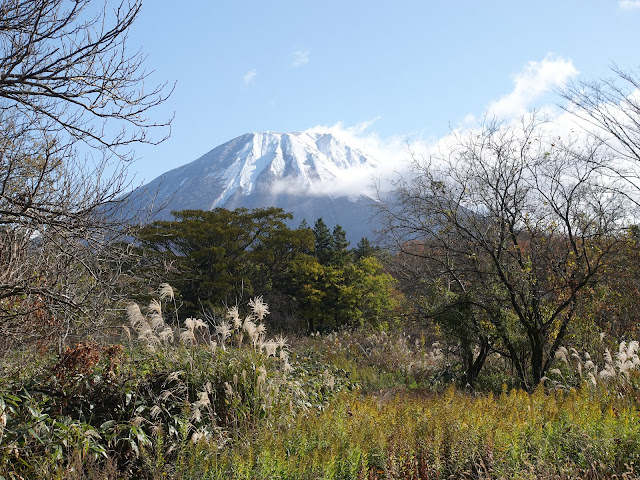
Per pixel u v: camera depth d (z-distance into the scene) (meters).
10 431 5.64
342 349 19.22
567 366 13.85
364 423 6.60
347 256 51.78
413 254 16.25
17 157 6.62
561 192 14.51
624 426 6.55
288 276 41.72
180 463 5.75
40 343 8.03
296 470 5.31
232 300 35.06
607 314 15.48
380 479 5.67
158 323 8.62
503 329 14.73
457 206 15.23
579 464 5.91
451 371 16.12
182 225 36.00
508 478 5.48
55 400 6.79
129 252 8.20
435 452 5.83
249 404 7.58
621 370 10.52
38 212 6.10
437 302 16.02
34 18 5.59
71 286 8.09
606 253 13.97
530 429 6.65
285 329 36.84
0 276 6.21
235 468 5.35
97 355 7.22
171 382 7.68
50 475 5.30
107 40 5.88
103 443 6.47
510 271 14.55
